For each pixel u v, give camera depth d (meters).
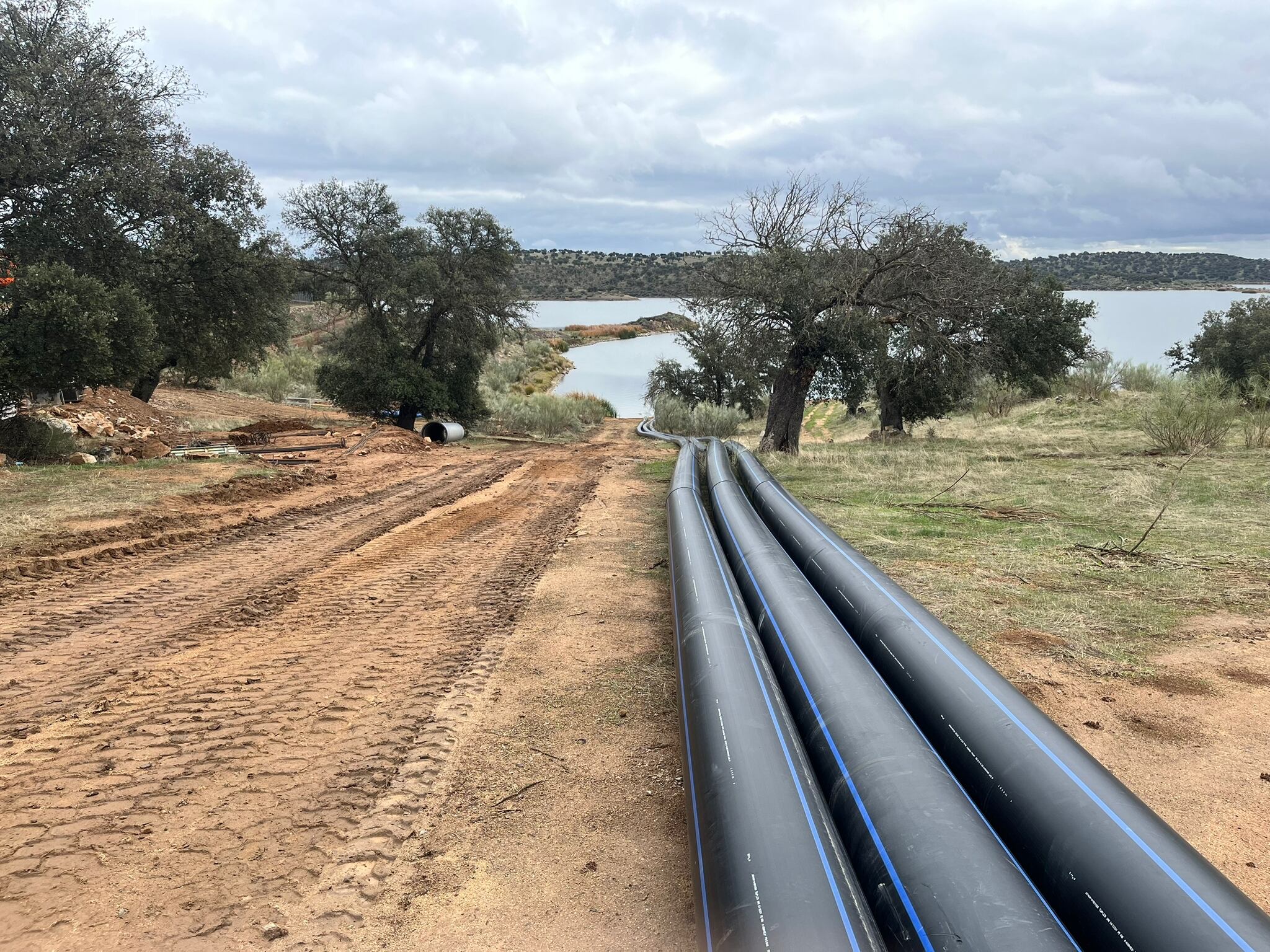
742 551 5.23
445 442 22.50
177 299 17.66
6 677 4.19
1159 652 4.23
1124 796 2.00
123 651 4.60
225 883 2.47
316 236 22.70
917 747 2.40
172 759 3.26
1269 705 3.55
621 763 3.27
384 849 2.66
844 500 9.65
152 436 14.92
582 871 2.56
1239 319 24.25
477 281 24.22
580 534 8.14
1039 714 2.48
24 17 14.66
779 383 17.89
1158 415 13.18
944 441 17.86
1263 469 9.99
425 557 7.20
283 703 3.85
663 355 83.62
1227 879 1.70
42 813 2.85
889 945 1.84
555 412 30.25
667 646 4.66
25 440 12.27
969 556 6.44
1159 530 7.15
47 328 12.14
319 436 19.00
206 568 6.70
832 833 2.17
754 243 18.48
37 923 2.27
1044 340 19.75
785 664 3.30
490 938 2.26
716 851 2.04
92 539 7.39
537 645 4.70
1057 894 1.88
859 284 16.92
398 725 3.61
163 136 17.06
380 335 23.69
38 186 14.58
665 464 15.65
